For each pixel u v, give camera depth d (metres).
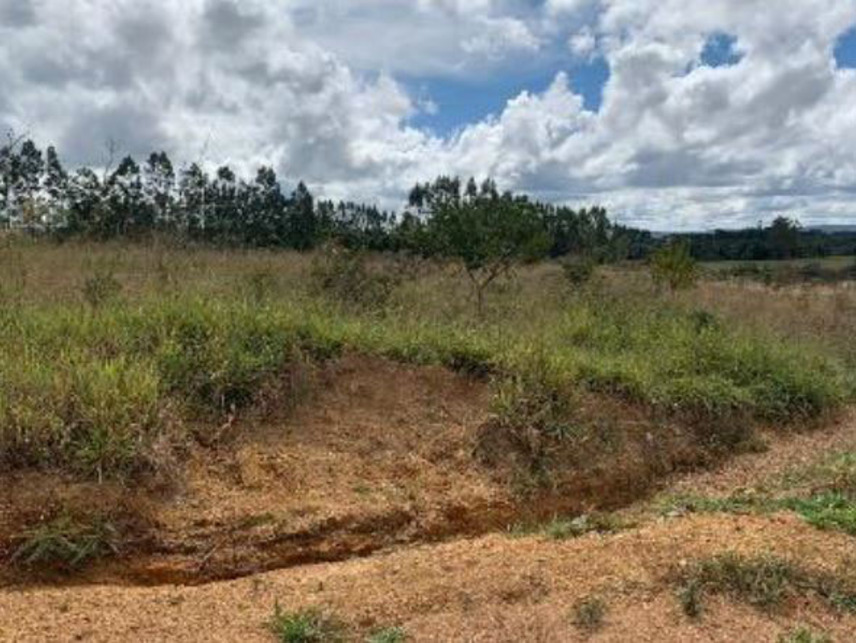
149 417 5.67
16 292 7.92
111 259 10.23
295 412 6.56
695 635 4.24
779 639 4.26
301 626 4.11
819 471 7.43
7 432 5.24
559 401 7.18
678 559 4.82
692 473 7.49
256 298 8.38
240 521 5.37
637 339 9.80
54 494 5.07
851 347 12.84
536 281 14.79
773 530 5.35
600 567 4.75
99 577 4.91
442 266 12.79
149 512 5.23
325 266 10.33
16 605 4.45
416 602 4.39
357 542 5.55
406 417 6.84
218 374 6.32
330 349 7.20
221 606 4.48
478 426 6.80
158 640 4.06
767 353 9.80
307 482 5.90
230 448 6.04
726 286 20.19
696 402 8.08
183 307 7.22
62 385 5.62
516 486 6.40
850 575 4.80
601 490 6.78
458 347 7.63
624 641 4.14
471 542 5.49
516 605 4.40
